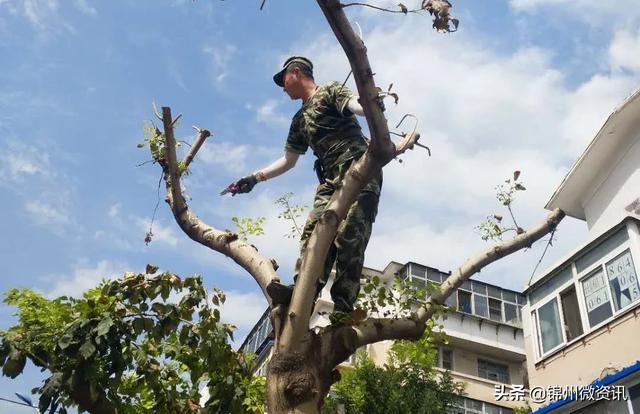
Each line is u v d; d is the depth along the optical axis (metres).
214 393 5.54
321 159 3.97
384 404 14.23
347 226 3.73
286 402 3.05
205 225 4.12
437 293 4.27
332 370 3.48
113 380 4.76
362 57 3.05
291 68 4.20
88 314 4.84
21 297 5.25
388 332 3.84
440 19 3.04
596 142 12.45
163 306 5.11
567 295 11.57
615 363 9.88
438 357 20.41
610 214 12.39
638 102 11.64
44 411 4.61
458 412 18.61
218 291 5.41
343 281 3.65
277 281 3.60
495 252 4.49
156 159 4.43
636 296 9.88
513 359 21.20
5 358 4.72
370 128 3.19
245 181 4.34
